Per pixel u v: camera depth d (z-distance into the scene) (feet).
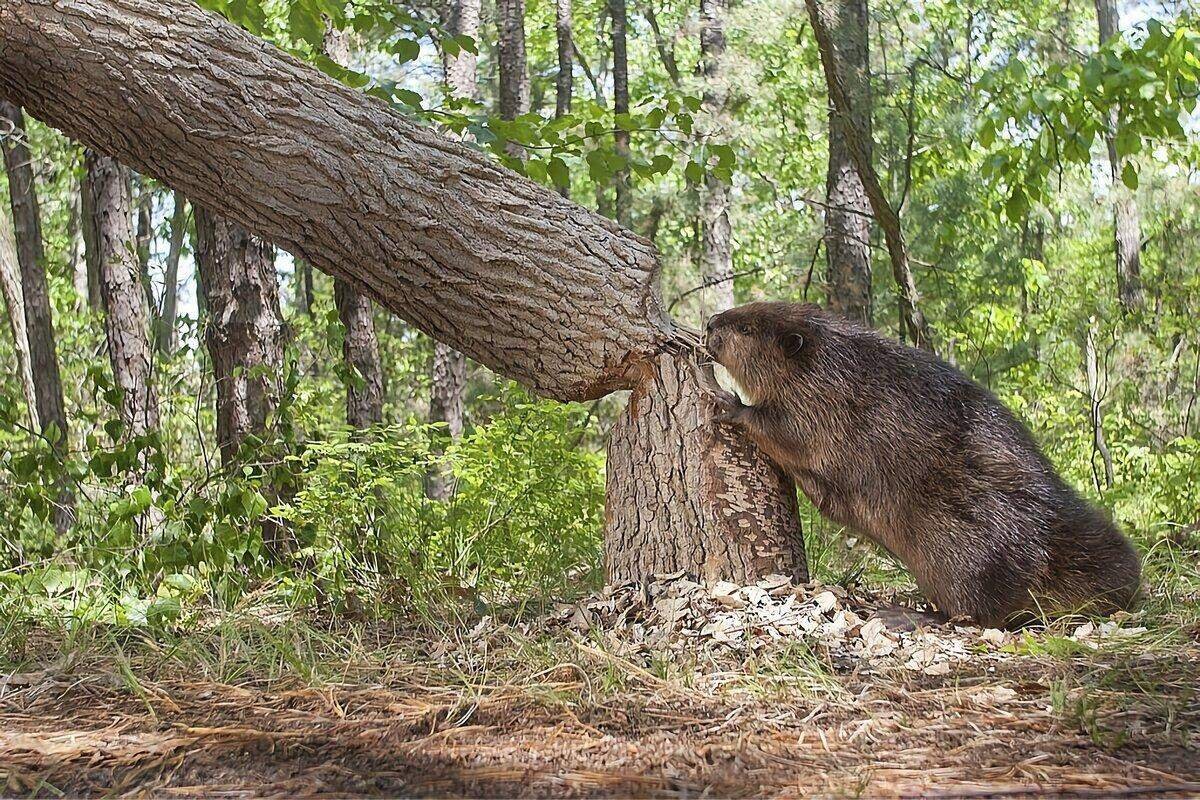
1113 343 43.93
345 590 20.02
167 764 11.02
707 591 16.81
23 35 14.55
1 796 10.18
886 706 12.80
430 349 71.46
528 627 16.81
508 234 16.47
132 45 14.88
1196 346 44.24
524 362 17.24
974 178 51.49
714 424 17.56
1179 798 9.66
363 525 21.88
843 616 16.38
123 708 13.32
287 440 23.35
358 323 32.89
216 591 20.61
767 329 17.47
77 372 52.16
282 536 24.58
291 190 15.67
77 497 24.89
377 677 14.53
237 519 21.90
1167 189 55.72
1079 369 49.90
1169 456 31.99
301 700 13.52
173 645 16.29
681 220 74.54
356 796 10.03
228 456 26.04
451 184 16.26
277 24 47.85
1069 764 10.60
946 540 17.08
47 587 20.33
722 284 60.80
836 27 35.24
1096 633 16.06
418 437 24.67
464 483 25.59
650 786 10.18
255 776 10.64
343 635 17.43
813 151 75.20
